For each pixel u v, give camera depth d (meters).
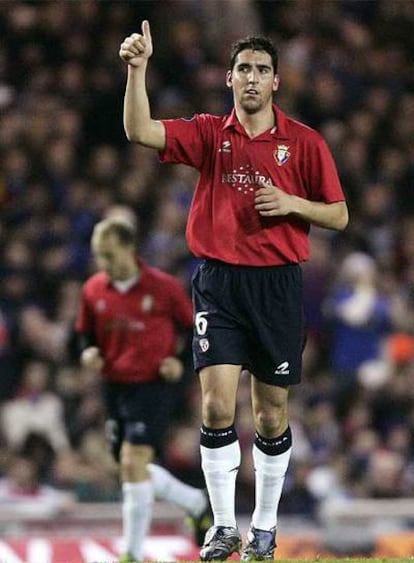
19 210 59.97
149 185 62.22
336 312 57.25
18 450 48.16
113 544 38.25
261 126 24.81
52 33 69.06
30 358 52.97
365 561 24.66
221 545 24.55
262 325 24.59
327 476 49.00
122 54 24.30
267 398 25.16
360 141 68.94
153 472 35.78
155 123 24.61
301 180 24.89
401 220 64.88
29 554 37.34
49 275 56.91
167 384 35.31
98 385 51.06
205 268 24.83
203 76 68.94
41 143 63.59
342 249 62.62
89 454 48.53
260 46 24.67
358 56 74.19
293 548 40.09
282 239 24.64
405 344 54.66
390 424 52.91
